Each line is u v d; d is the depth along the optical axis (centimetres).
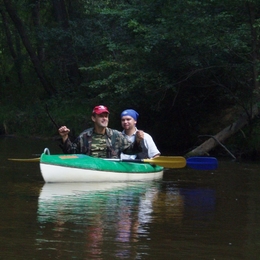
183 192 1356
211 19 2328
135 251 827
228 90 2467
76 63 4066
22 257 791
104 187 1416
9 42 5022
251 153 2348
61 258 789
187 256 812
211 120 2700
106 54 3756
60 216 1041
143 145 1664
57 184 1449
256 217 1075
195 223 1009
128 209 1121
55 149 2536
